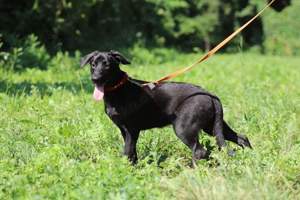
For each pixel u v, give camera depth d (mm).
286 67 28281
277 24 44375
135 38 34781
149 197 7426
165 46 37781
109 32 33594
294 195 7773
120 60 9242
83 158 9555
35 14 28016
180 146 10070
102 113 12406
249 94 15508
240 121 11953
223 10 40625
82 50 30500
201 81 19797
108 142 10141
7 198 7477
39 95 14344
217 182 7848
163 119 9367
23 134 10406
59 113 12438
